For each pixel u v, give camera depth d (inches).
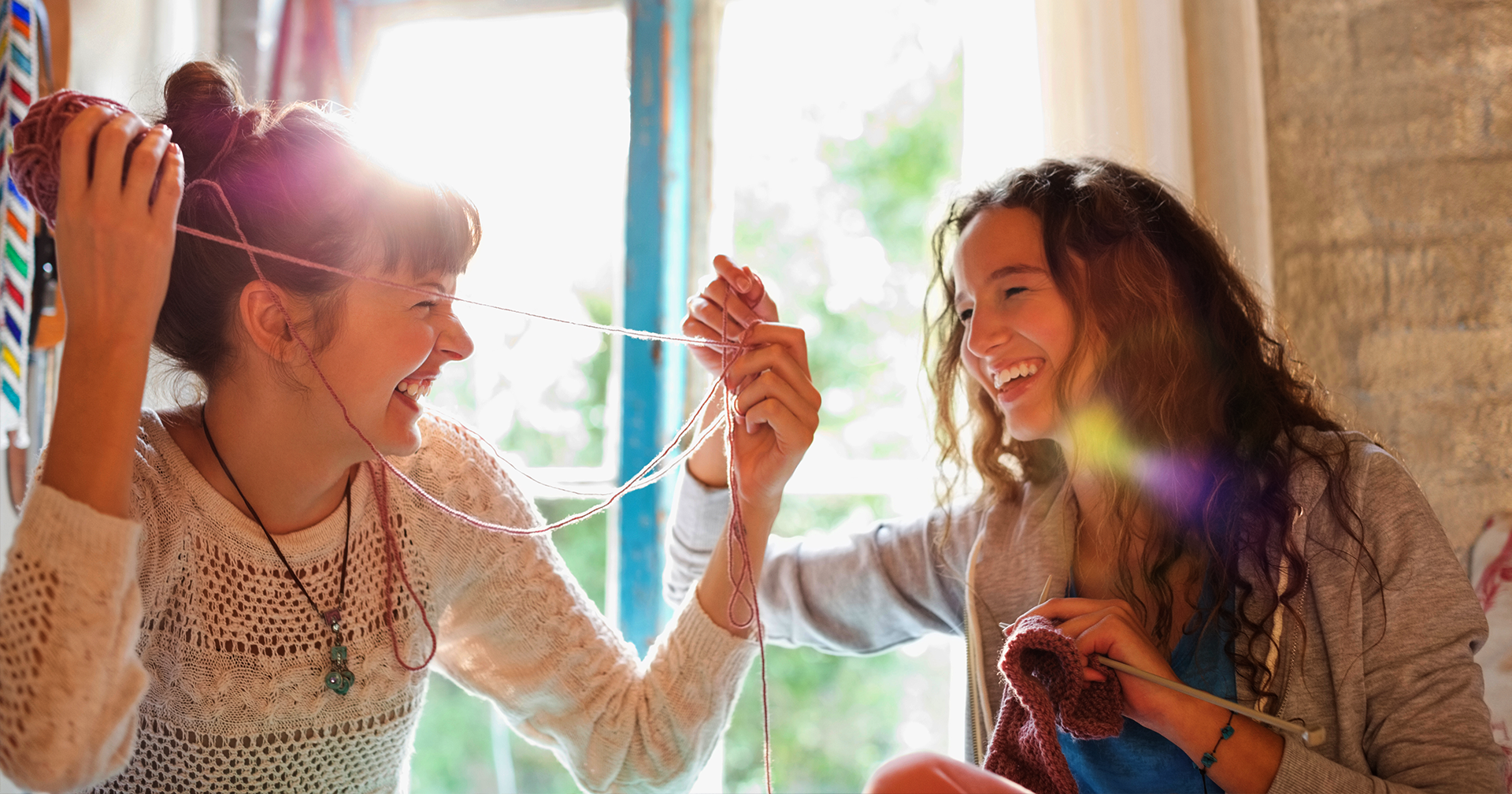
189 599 33.9
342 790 37.0
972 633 41.1
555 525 39.1
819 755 105.7
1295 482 36.9
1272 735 32.9
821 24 76.8
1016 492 44.3
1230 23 51.9
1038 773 33.9
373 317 32.7
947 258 49.3
